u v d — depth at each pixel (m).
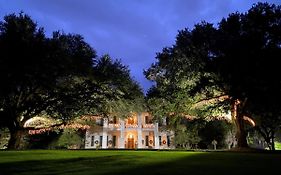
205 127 53.06
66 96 32.69
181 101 33.03
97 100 34.66
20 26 29.06
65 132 53.28
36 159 14.38
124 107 38.03
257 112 29.02
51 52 29.23
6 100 31.56
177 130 51.94
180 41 31.83
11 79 28.58
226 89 27.36
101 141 65.62
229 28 27.56
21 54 27.84
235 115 30.30
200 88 27.89
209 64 26.47
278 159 14.22
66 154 17.59
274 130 50.28
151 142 67.88
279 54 24.38
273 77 23.97
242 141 29.27
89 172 9.85
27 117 33.66
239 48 24.41
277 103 25.17
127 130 66.19
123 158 14.87
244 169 10.37
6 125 33.44
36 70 28.47
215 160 13.80
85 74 32.44
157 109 36.72
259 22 26.86
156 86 37.03
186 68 30.98
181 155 16.77
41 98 33.19
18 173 9.70
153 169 10.48
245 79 24.33
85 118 40.28
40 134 54.03
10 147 32.44
